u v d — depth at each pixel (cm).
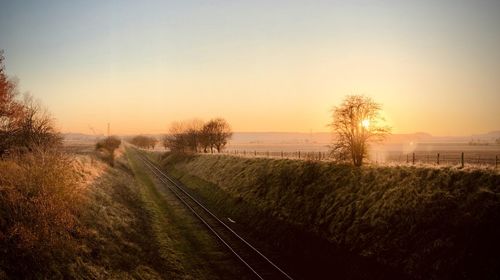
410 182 2042
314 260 2091
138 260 1909
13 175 1795
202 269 2003
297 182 2916
